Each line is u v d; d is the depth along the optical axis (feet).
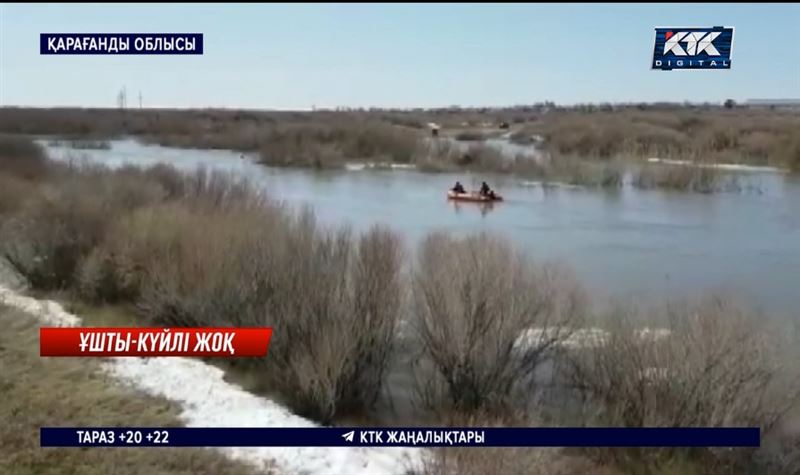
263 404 37.58
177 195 72.79
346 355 37.27
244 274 45.03
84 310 51.13
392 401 39.19
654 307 43.37
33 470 28.68
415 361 41.65
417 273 42.57
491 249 41.14
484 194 112.06
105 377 39.04
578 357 37.17
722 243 79.41
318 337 38.09
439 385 39.86
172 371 40.83
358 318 39.06
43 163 98.78
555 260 61.11
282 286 42.14
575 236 83.10
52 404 34.78
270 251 44.27
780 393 32.17
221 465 30.12
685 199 113.29
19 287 56.95
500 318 37.68
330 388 36.76
